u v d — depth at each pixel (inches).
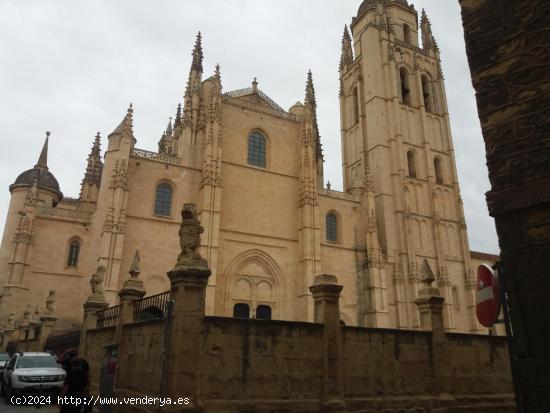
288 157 2218.3
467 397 772.6
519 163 236.5
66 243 1765.5
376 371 691.4
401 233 2468.0
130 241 1733.5
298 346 629.0
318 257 2036.2
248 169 2078.0
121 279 1672.0
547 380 209.0
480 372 813.2
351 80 3048.7
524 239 228.8
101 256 1595.7
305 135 2213.3
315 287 687.7
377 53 2864.2
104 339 884.6
